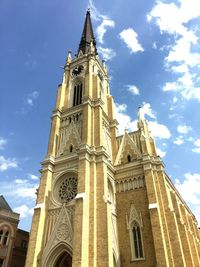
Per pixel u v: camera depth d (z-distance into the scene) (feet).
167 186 165.27
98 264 118.11
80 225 125.18
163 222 138.21
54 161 171.42
